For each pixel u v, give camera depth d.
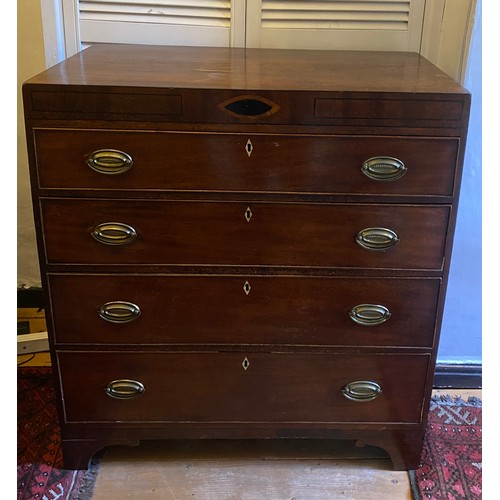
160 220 1.29
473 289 1.79
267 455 1.59
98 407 1.47
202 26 1.62
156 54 1.51
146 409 1.47
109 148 1.23
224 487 1.49
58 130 1.21
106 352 1.41
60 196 1.27
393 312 1.39
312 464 1.57
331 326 1.40
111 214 1.29
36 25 1.81
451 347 1.86
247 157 1.24
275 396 1.47
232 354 1.42
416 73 1.38
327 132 1.23
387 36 1.63
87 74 1.27
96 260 1.33
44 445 1.60
